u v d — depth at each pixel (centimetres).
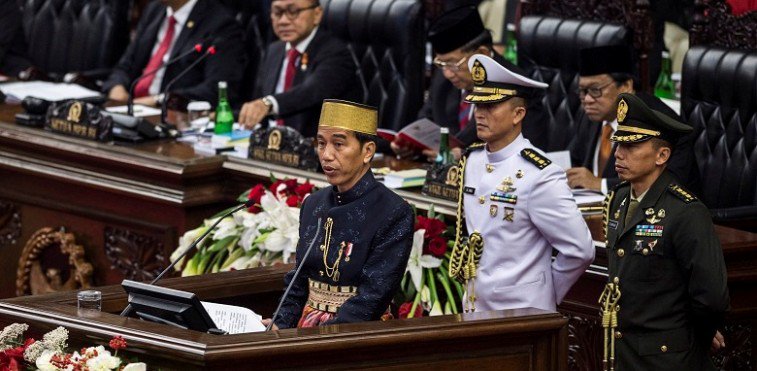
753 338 1298
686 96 1636
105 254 1756
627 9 1748
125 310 1042
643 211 1144
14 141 1817
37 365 890
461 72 1630
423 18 1947
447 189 1409
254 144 1653
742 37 1597
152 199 1675
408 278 1323
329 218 1070
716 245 1120
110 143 1752
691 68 1620
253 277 1198
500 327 975
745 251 1271
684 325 1138
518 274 1162
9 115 1941
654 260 1132
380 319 1055
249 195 1457
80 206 1775
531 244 1166
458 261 1192
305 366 924
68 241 1775
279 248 1393
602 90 1538
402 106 1936
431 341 953
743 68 1561
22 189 1842
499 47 2153
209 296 1170
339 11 1995
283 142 1617
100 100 2058
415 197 1431
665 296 1135
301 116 1948
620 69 1530
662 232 1127
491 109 1162
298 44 1956
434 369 965
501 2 2373
